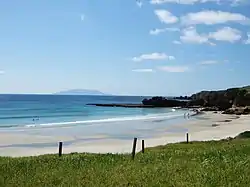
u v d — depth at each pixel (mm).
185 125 92500
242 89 161500
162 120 107188
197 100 186500
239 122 102562
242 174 14953
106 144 58031
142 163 19531
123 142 60469
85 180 14586
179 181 13773
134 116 125062
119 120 104938
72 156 24812
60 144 25438
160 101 199000
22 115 116750
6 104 183750
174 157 22281
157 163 19156
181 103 197375
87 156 24469
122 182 13906
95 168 17844
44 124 89312
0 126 83312
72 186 13648
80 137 67062
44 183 14422
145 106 195250
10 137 65562
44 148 53938
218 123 98938
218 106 163625
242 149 25594
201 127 87812
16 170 17984
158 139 64625
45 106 174875
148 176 14914
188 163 18656
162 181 13898
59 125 87562
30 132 73500
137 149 51594
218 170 15930
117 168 17375
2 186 14102
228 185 12922
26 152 50000
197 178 14203
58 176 15727
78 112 140750
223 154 22484
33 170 17891
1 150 51625
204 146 36812
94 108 174625
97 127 84875
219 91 180625
